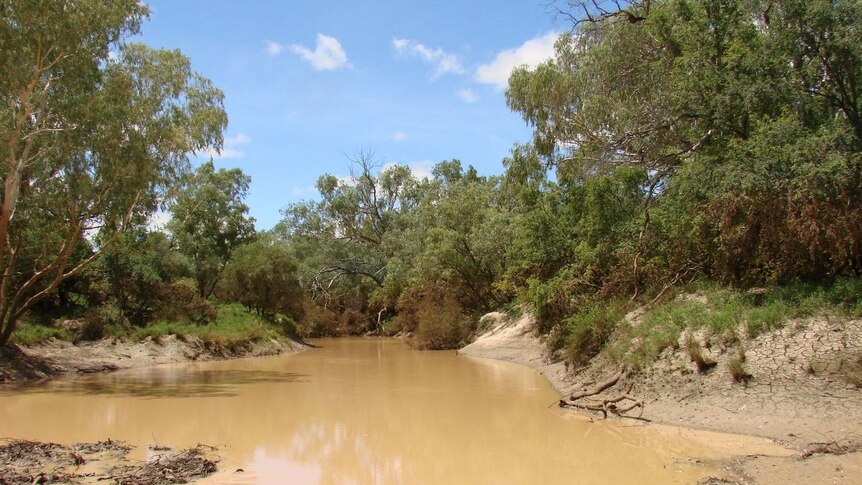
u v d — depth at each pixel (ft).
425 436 34.37
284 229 183.93
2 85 55.36
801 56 45.44
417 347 108.88
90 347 78.33
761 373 34.71
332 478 25.90
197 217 137.18
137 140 61.21
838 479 23.27
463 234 112.16
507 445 31.78
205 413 42.39
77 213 63.98
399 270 137.49
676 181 51.85
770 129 42.86
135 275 94.99
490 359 83.35
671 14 58.03
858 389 30.45
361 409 43.62
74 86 59.00
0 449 30.25
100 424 38.32
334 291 174.19
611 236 67.21
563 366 60.49
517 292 86.48
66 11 56.34
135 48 66.23
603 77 70.90
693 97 50.65
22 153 59.26
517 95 88.94
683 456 28.07
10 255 68.44
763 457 26.61
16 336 69.87
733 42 48.65
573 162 81.82
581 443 31.83
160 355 83.61
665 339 42.63
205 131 73.77
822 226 37.86
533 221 79.41
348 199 176.24
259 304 124.98
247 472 26.86
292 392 52.75
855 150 39.93
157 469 26.73
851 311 35.17
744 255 43.78
